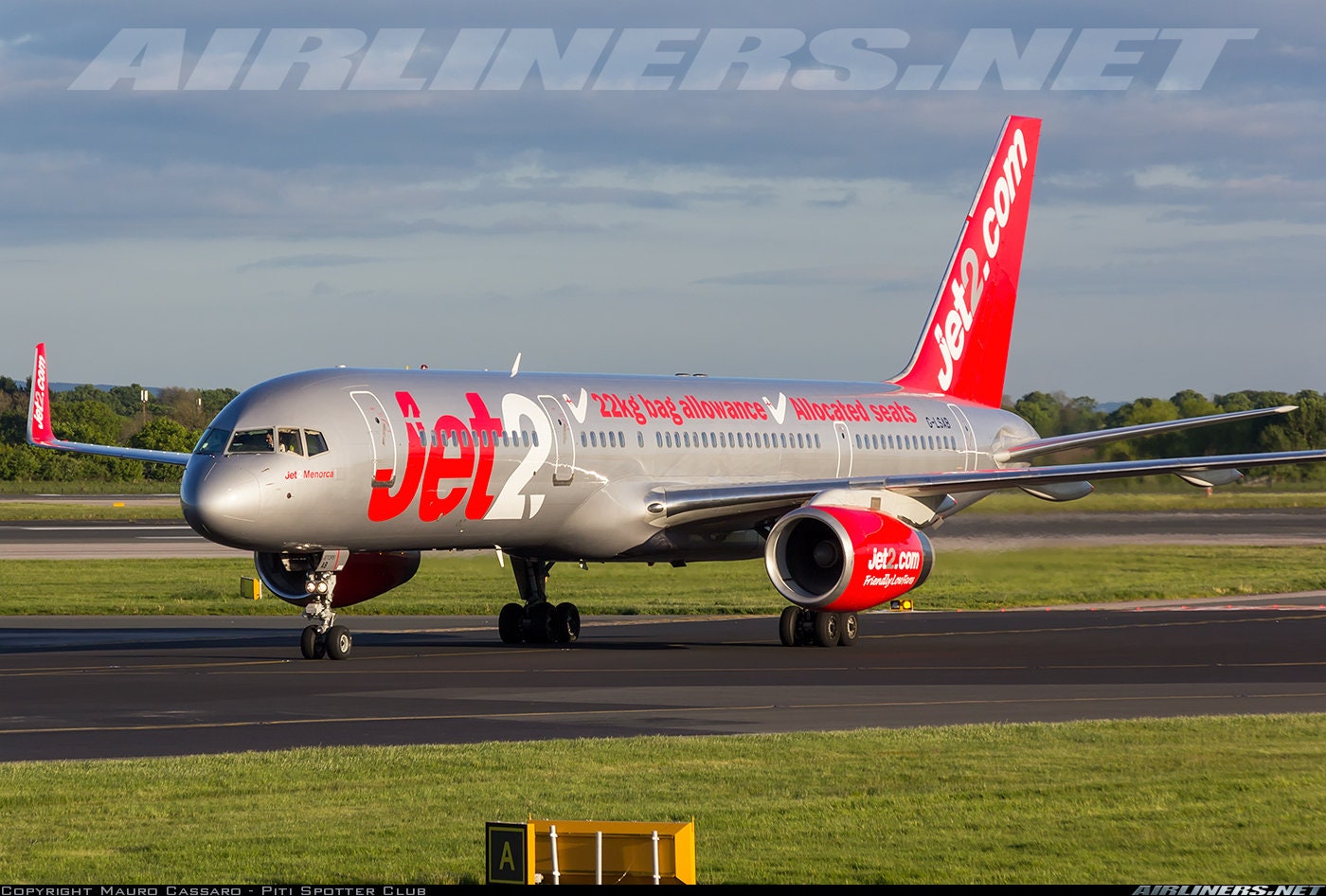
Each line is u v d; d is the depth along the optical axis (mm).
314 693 90875
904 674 101875
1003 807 53938
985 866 45781
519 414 125250
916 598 175875
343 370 119562
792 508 128250
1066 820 51812
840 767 62062
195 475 110188
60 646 124562
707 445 140500
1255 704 85250
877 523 122125
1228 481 130625
